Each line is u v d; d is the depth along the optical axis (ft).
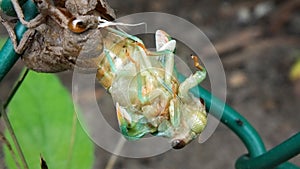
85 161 0.75
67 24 0.61
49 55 0.62
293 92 1.87
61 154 0.75
